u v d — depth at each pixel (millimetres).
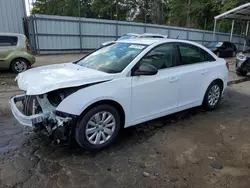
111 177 2541
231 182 2479
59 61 12664
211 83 4539
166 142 3352
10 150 3061
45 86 2723
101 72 3240
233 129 3840
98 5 38500
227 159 2924
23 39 8773
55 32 16703
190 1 32094
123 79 3166
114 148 3172
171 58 3842
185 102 4117
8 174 2559
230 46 18703
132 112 3340
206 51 4496
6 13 13828
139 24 20344
